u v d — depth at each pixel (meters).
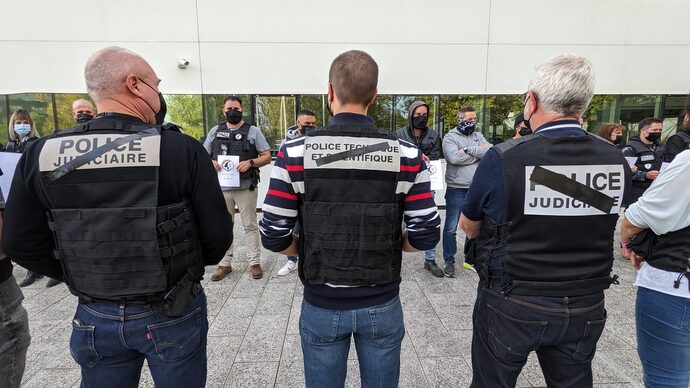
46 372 2.22
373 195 1.21
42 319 2.90
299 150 1.24
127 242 1.11
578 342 1.25
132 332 1.17
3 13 6.38
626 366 2.26
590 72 1.22
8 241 1.17
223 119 6.96
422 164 1.30
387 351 1.34
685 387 1.38
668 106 7.25
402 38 6.90
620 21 7.01
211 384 2.11
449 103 7.10
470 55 6.99
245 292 3.39
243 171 3.60
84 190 1.10
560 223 1.19
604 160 1.22
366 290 1.26
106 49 1.21
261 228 1.33
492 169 1.25
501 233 1.25
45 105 6.63
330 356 1.33
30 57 6.52
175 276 1.20
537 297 1.22
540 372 2.20
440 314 2.92
